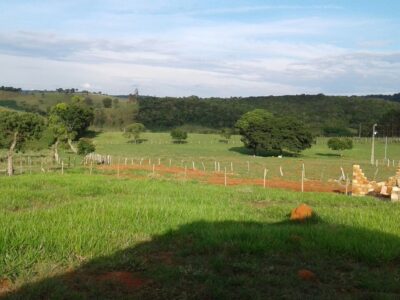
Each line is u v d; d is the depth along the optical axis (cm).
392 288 884
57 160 5347
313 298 820
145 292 836
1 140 4347
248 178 4225
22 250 1041
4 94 15800
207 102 16838
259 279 908
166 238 1250
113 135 12244
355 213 1747
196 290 846
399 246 1138
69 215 1461
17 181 2834
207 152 9069
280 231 1296
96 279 898
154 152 8519
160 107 15925
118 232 1287
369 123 13812
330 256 1088
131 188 2641
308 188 3469
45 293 808
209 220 1519
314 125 13800
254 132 8781
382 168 6016
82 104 11688
